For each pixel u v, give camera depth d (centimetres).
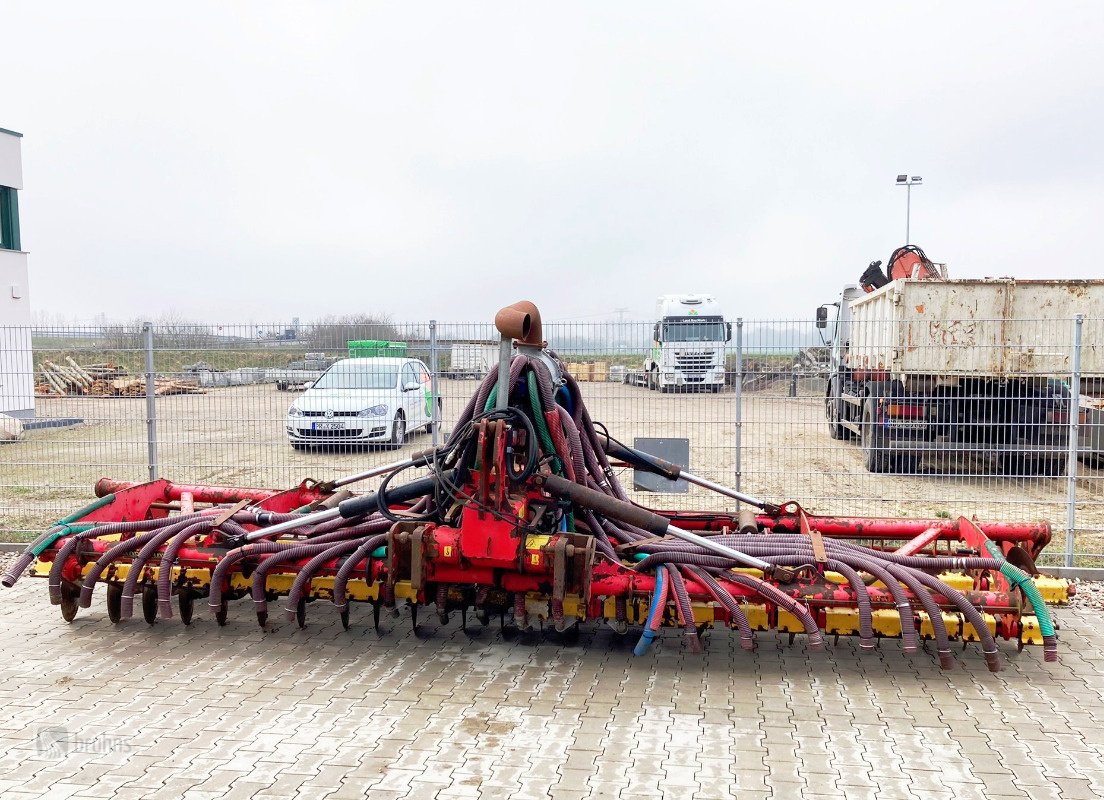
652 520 496
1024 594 493
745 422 852
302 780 370
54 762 386
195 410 915
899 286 1102
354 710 442
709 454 965
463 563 500
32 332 947
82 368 927
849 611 486
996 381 1114
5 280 1798
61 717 434
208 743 405
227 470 1055
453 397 861
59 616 599
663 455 821
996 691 471
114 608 572
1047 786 366
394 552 502
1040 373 1016
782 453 972
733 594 493
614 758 390
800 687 477
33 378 952
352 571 518
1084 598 659
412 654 526
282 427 919
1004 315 1095
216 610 524
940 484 955
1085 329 1089
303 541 557
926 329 1096
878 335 1232
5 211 1814
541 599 500
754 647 543
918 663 515
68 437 952
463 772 377
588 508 507
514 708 445
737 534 580
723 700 457
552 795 357
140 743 405
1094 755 395
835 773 377
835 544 534
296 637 555
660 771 378
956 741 409
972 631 484
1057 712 443
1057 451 857
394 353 871
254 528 600
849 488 973
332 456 960
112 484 659
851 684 481
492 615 566
